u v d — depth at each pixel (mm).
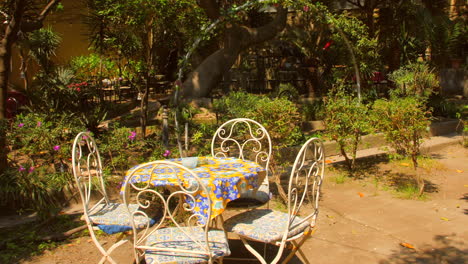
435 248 4461
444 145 8664
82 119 8086
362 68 9523
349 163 7121
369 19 12805
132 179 3742
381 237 4754
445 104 10656
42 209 5219
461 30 14680
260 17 15086
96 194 5691
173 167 3301
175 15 7270
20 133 5781
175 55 14406
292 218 3678
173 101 8312
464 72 14711
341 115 6711
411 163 7414
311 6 8312
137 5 6879
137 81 8539
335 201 5891
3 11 6414
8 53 5742
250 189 3953
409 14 14195
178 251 3201
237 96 8047
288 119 5555
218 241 3402
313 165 3723
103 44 8594
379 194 6133
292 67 15164
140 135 8180
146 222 3746
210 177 3635
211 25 7766
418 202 5805
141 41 7938
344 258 4293
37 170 5770
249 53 16531
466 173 7055
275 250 4512
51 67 10289
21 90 11766
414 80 10062
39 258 4305
